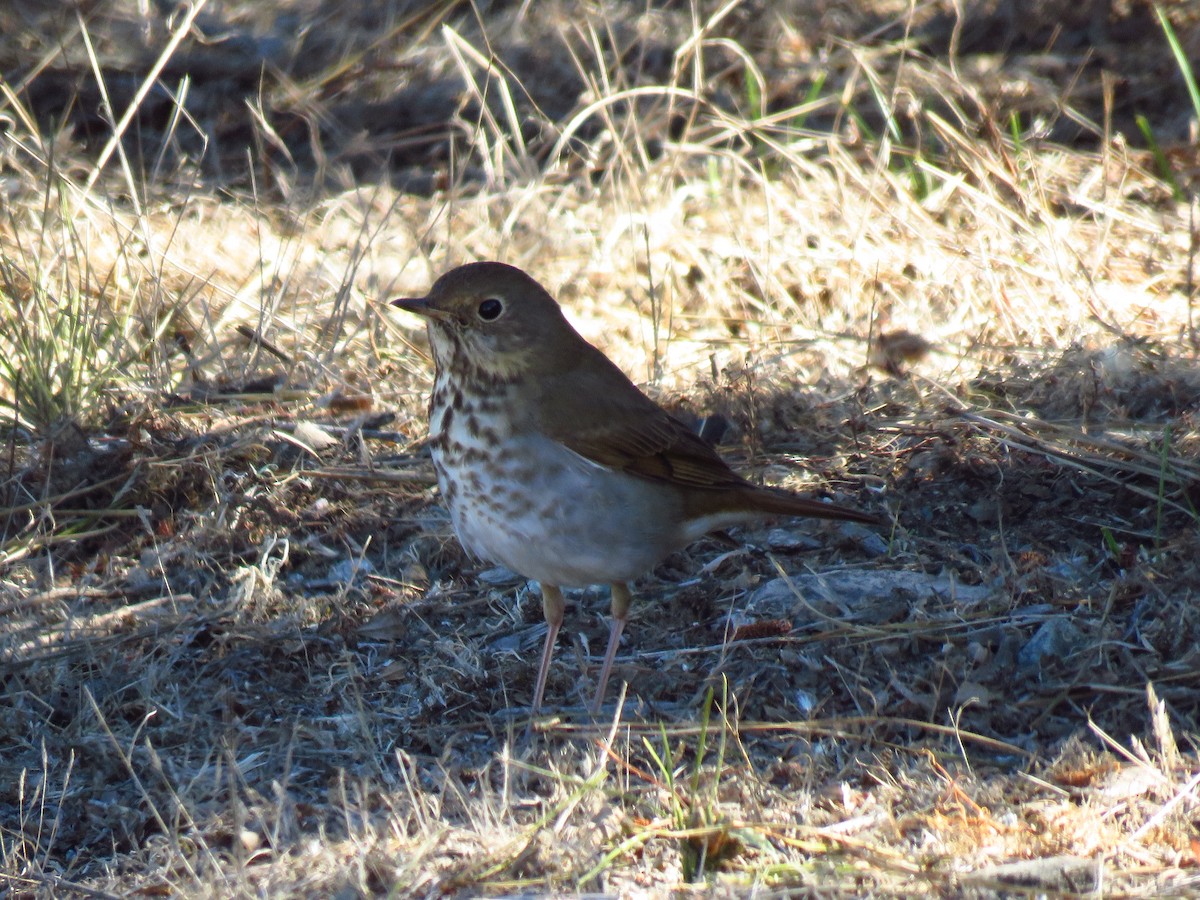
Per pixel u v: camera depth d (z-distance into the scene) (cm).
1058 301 1375
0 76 1745
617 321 1413
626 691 909
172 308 1336
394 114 1812
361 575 1060
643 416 893
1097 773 781
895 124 1709
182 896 716
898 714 872
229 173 1705
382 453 1201
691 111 1691
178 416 1221
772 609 992
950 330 1359
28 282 1352
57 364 1213
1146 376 1213
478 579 1061
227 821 790
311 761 864
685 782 813
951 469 1125
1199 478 1066
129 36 1922
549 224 1536
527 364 868
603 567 890
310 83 1844
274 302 1388
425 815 777
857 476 1140
